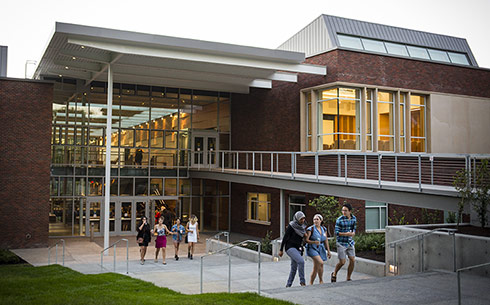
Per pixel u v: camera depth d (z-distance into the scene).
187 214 28.42
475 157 11.68
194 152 28.77
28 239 21.16
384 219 22.42
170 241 24.17
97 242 23.45
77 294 8.91
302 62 24.06
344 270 12.31
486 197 10.80
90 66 22.08
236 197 28.89
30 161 21.39
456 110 25.30
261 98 27.16
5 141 21.02
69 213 25.30
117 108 26.81
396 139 23.25
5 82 21.11
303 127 23.69
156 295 8.70
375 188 13.99
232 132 29.81
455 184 11.29
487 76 26.94
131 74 22.86
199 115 29.05
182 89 28.67
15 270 13.77
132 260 16.97
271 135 26.17
